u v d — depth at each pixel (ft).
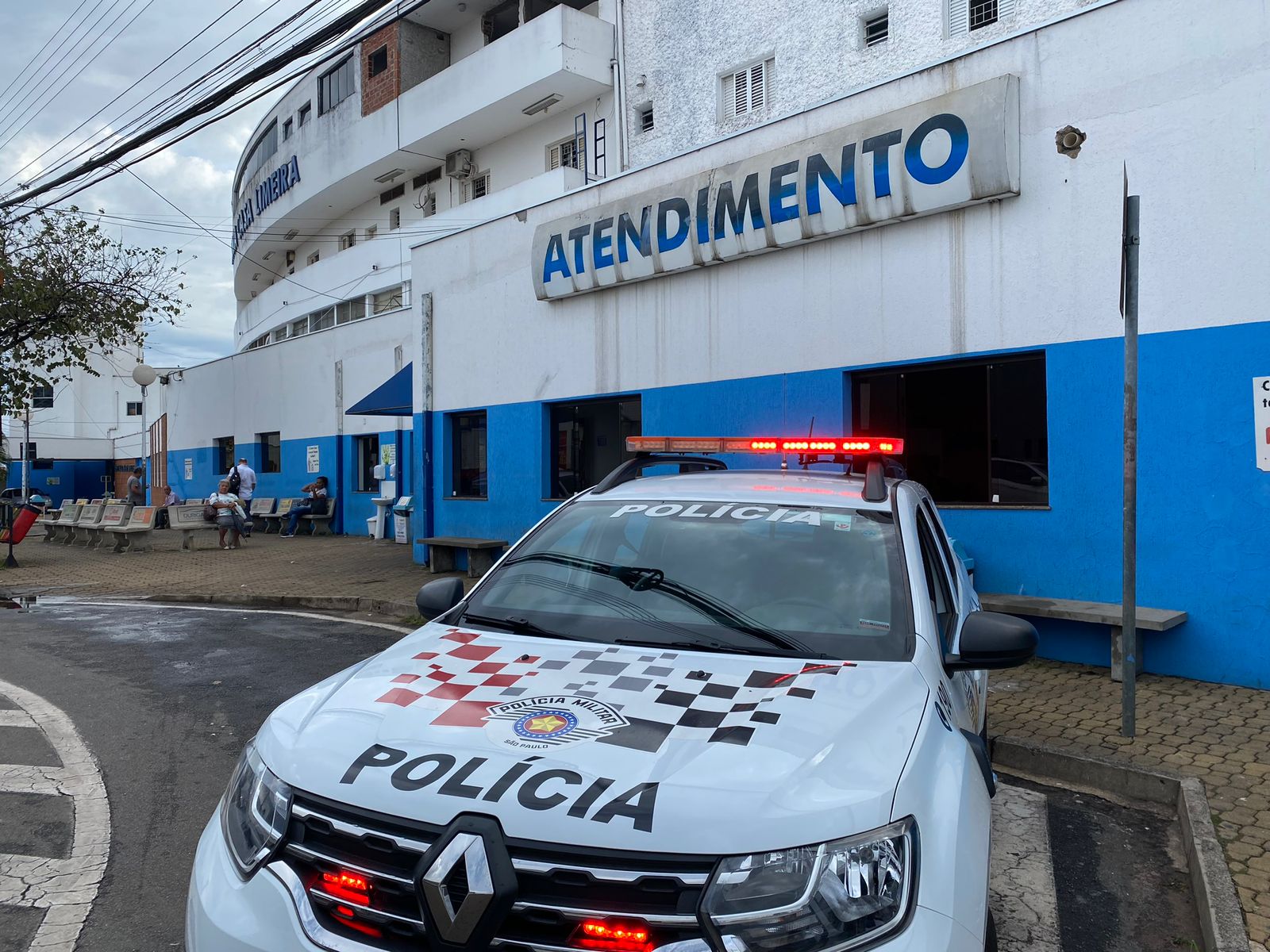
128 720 20.66
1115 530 23.58
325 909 7.00
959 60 26.14
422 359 46.44
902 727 7.91
